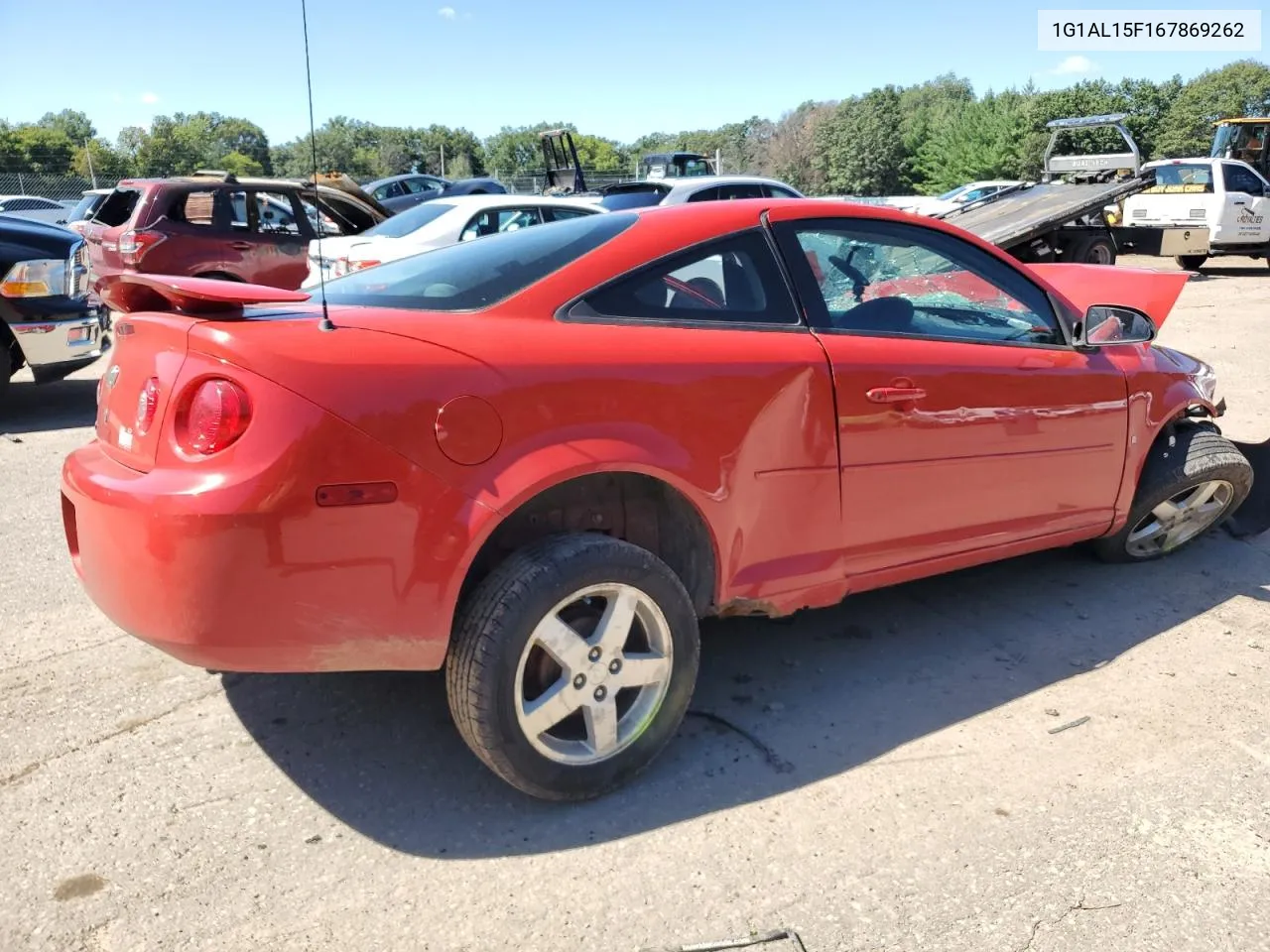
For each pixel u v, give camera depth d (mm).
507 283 2543
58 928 2049
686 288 2693
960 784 2588
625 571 2393
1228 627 3557
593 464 2330
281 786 2561
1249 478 4074
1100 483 3625
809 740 2812
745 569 2725
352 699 3010
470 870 2254
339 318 2324
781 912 2123
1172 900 2156
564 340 2410
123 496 2125
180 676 3133
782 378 2680
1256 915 2115
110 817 2420
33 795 2500
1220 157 19406
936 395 3002
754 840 2363
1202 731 2846
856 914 2117
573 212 9414
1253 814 2457
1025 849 2326
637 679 2502
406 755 2713
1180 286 4418
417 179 21688
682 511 2643
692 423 2514
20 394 8008
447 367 2205
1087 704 3008
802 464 2746
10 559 4141
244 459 2047
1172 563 4180
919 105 102375
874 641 3461
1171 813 2461
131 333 2455
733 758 2721
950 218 13719
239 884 2195
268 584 2064
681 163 22469
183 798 2502
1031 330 3461
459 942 2035
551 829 2402
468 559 2213
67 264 6699
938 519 3121
